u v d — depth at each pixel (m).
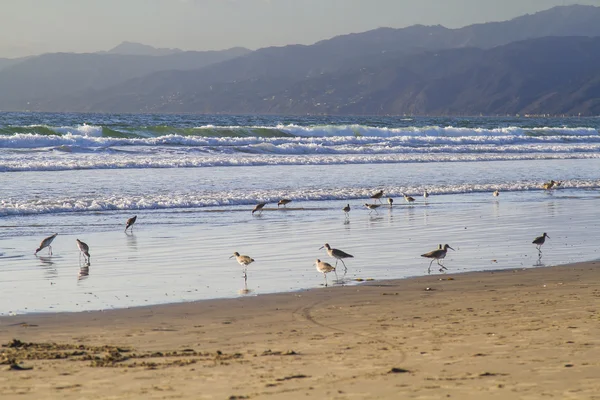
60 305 15.45
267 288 17.36
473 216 32.22
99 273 19.38
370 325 13.26
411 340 11.92
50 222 28.78
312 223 29.88
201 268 20.16
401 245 24.41
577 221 30.45
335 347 11.55
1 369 10.30
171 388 9.30
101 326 13.49
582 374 9.67
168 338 12.48
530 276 18.64
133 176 43.91
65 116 160.62
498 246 24.11
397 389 9.12
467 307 14.77
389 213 33.31
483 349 11.12
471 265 20.58
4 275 19.05
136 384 9.52
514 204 36.72
